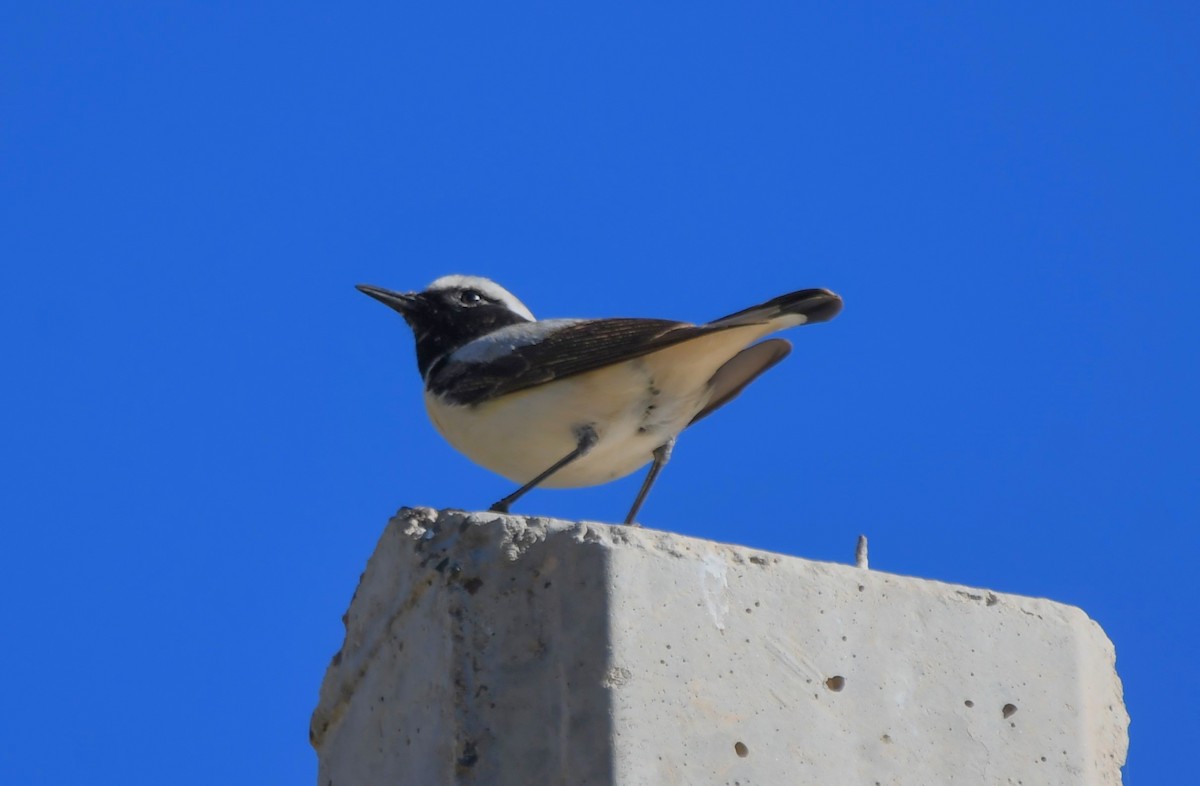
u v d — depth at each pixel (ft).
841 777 34.12
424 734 34.65
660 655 33.14
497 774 32.81
